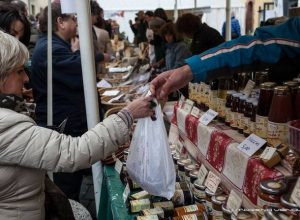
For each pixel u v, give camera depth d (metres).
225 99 1.46
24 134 1.04
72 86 2.32
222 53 1.22
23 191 1.11
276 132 1.07
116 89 3.23
